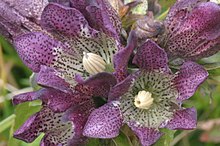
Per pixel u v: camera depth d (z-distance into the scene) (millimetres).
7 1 235
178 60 229
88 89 216
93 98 221
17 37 225
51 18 223
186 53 227
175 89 220
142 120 218
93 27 227
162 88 222
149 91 223
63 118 217
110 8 221
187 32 224
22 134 220
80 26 225
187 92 217
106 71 226
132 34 205
